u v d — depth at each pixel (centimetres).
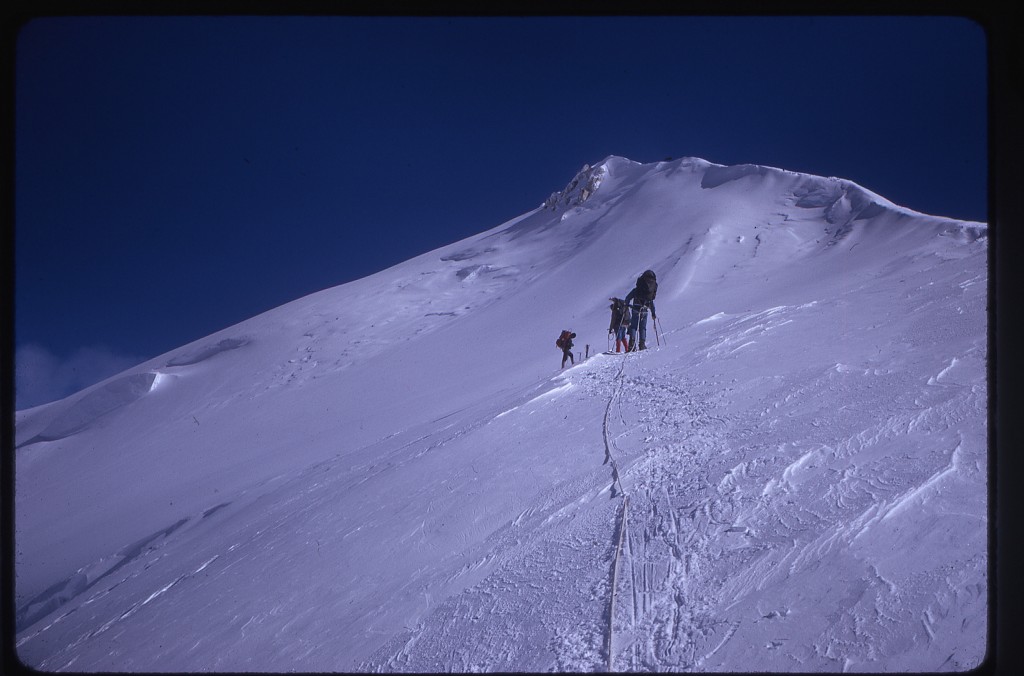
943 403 752
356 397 3900
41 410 5934
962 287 1340
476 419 1372
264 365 5334
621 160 8712
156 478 3519
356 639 634
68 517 3148
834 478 649
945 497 568
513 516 796
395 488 1030
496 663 523
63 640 1025
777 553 553
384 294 6400
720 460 764
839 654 439
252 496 1694
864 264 2878
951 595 457
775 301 2495
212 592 916
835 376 961
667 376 1226
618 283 4828
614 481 797
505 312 5106
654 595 550
